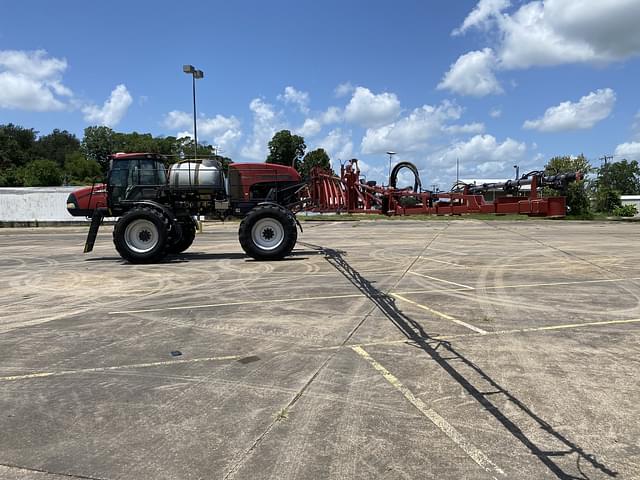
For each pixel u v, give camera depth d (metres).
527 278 9.38
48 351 5.28
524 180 19.58
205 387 4.21
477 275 9.79
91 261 13.25
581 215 34.91
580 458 3.02
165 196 13.01
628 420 3.50
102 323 6.42
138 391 4.16
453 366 4.59
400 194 14.70
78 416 3.71
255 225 12.41
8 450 3.23
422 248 15.09
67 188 39.25
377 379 4.30
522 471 2.88
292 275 10.08
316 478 2.85
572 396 3.90
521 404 3.77
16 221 35.75
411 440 3.25
